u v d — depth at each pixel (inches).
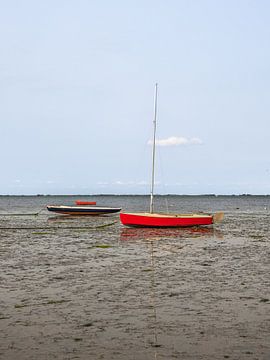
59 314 428.1
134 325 393.1
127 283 575.8
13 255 858.1
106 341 352.2
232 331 374.3
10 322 402.6
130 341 351.9
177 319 410.6
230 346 339.3
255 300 482.0
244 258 819.4
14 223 1841.8
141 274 643.5
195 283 575.5
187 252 908.6
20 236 1273.4
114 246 1015.0
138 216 1491.1
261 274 642.8
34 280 596.7
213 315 422.9
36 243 1082.7
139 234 1325.0
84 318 414.6
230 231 1446.9
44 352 328.8
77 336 364.2
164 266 720.3
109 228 1556.3
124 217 1496.1
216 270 679.1
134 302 473.7
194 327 386.3
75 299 487.8
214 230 1482.5
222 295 506.0
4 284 569.3
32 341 352.5
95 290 532.7
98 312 434.6
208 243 1084.5
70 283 575.5
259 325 390.6
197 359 314.5
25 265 730.8
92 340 354.6
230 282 582.2
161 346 340.5
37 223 1840.6
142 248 976.3
